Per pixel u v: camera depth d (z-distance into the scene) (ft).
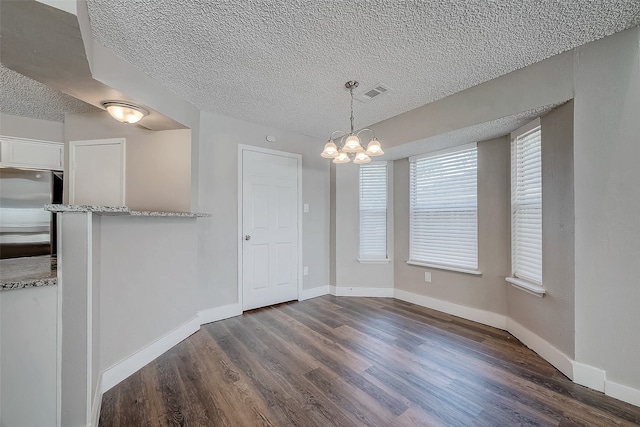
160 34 5.41
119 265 6.02
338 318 9.76
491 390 5.61
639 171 5.22
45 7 3.67
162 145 8.73
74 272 4.23
